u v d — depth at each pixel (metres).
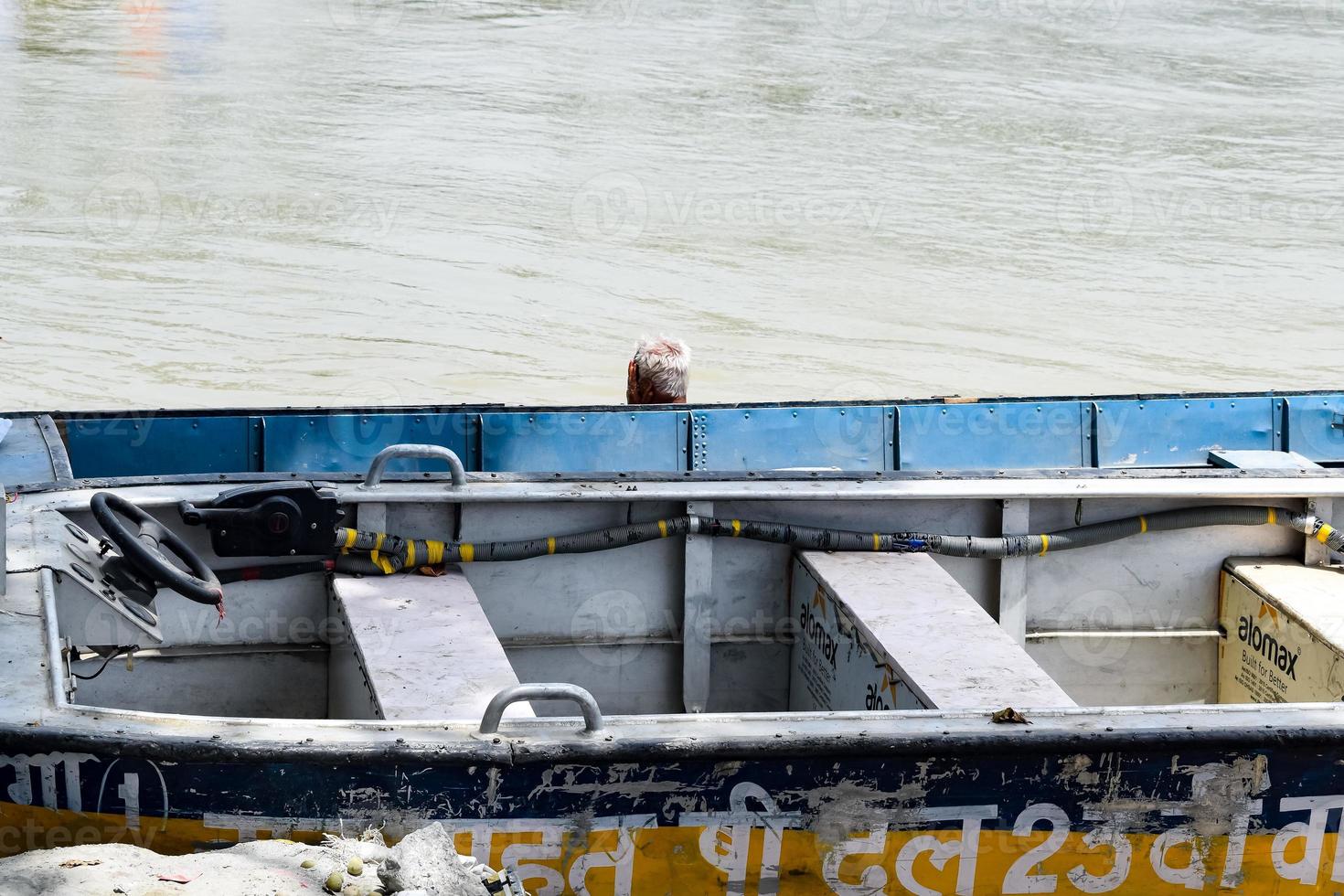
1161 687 11.20
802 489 10.34
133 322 27.94
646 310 29.89
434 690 8.22
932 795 7.32
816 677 10.22
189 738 6.80
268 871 6.58
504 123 48.84
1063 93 55.91
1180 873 7.63
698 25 70.81
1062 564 10.92
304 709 10.12
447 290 30.86
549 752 6.99
